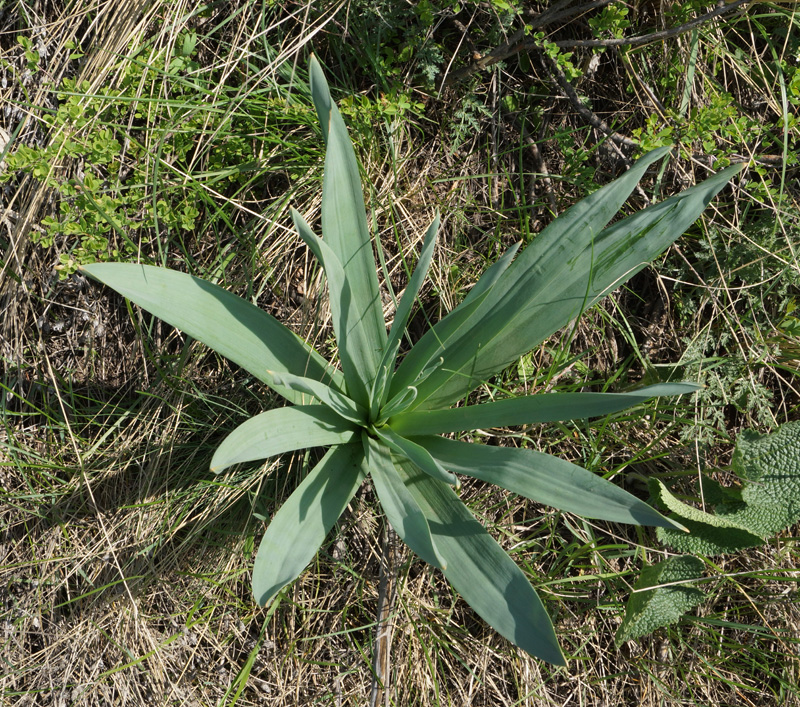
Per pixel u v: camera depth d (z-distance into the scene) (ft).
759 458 3.23
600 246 2.83
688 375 3.37
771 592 3.35
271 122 3.33
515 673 3.28
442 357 2.85
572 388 3.34
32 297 3.30
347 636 3.29
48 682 3.23
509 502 3.35
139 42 3.20
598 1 3.17
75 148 3.02
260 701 3.28
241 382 3.28
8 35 3.31
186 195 3.21
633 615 3.13
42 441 3.29
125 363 3.36
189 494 3.22
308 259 3.32
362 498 3.30
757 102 3.56
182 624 3.26
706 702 3.34
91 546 3.26
